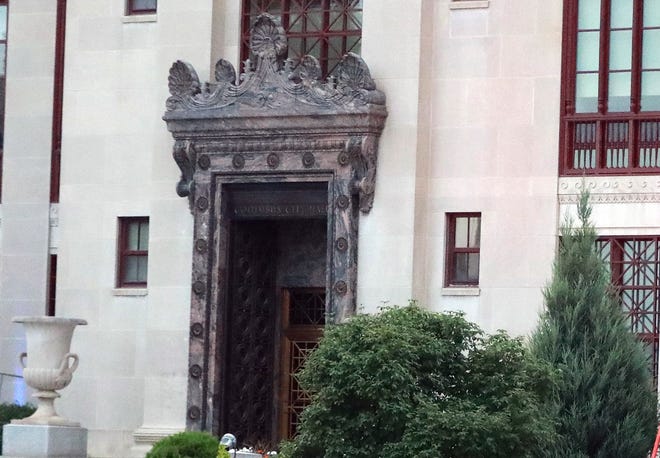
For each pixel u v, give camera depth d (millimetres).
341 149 45094
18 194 50344
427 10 45281
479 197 44562
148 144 47906
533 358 37094
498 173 44469
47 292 50094
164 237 47250
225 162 46344
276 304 48188
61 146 49375
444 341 36656
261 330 47875
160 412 46844
